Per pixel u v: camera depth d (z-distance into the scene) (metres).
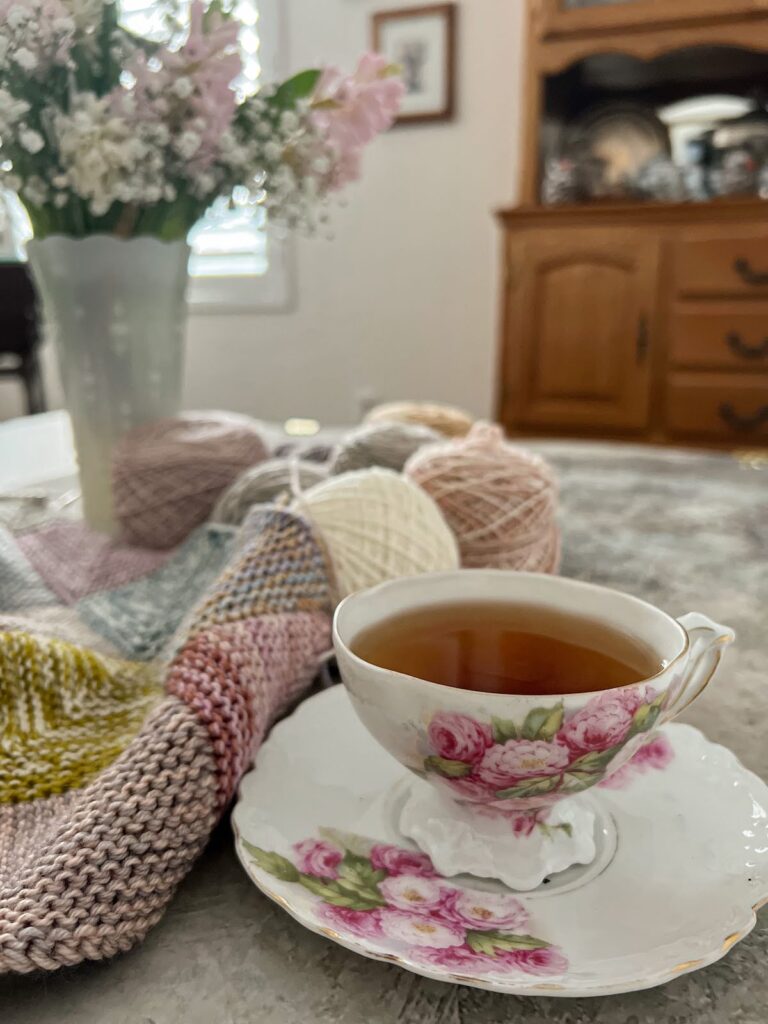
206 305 2.73
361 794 0.31
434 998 0.23
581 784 0.26
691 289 1.81
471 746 0.25
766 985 0.24
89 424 0.69
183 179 0.66
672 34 1.75
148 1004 0.22
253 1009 0.22
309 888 0.25
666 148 2.07
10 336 2.60
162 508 0.62
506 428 2.02
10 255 2.77
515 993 0.21
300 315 2.65
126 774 0.27
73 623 0.47
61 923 0.23
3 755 0.31
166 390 0.72
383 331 2.56
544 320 1.93
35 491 0.83
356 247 2.52
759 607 0.55
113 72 0.60
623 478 0.94
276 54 2.27
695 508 0.81
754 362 1.79
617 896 0.26
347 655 0.27
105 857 0.24
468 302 2.45
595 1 1.80
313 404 2.72
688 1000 0.23
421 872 0.27
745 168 1.84
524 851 0.27
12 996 0.23
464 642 0.31
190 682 0.30
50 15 0.53
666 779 0.32
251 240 2.65
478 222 2.37
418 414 0.80
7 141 0.57
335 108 0.68
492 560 0.50
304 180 0.69
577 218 1.85
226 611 0.36
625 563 0.64
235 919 0.26
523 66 1.97
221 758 0.28
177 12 0.60
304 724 0.34
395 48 2.31
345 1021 0.22
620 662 0.30
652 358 1.87
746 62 1.99
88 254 0.64
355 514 0.44
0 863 0.26
